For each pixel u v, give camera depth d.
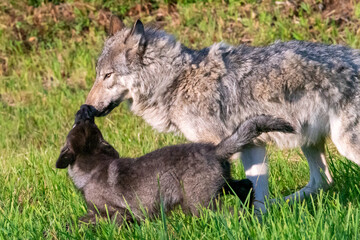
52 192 10.87
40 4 22.78
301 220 7.98
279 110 10.13
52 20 21.84
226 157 8.73
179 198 8.78
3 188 11.41
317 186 11.05
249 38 19.31
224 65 10.17
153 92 10.48
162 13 21.30
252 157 10.36
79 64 20.06
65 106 17.83
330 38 18.52
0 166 13.66
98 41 20.72
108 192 9.05
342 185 10.65
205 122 10.06
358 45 17.66
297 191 11.13
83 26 21.73
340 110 10.02
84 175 9.33
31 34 21.64
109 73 10.66
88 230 8.43
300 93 10.08
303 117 10.19
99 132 9.67
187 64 10.27
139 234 8.13
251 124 8.68
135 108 10.83
